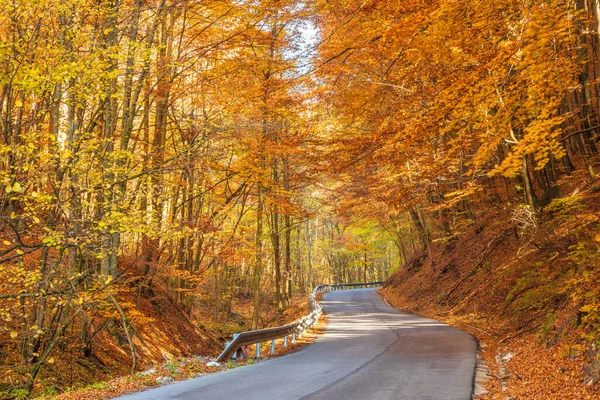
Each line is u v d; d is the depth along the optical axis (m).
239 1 19.89
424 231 39.84
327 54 17.38
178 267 24.81
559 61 9.03
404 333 20.59
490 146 8.45
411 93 16.44
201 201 26.75
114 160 13.45
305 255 78.19
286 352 16.42
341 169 15.73
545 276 17.64
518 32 9.23
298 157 21.05
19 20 11.32
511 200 26.91
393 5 11.24
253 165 22.00
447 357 13.36
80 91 11.49
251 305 52.09
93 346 17.28
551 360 10.58
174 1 18.08
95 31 12.33
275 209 25.77
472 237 34.81
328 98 19.59
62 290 12.22
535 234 18.45
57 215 12.57
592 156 20.30
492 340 17.05
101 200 13.56
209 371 12.41
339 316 30.98
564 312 12.61
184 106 27.50
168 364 12.50
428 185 19.05
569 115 7.88
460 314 25.89
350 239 60.97
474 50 10.01
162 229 13.35
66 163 11.65
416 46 10.47
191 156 16.55
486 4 8.68
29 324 14.12
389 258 77.56
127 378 11.02
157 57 19.45
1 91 12.72
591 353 9.12
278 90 20.86
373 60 16.31
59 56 11.18
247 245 24.39
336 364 12.62
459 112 9.02
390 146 13.77
